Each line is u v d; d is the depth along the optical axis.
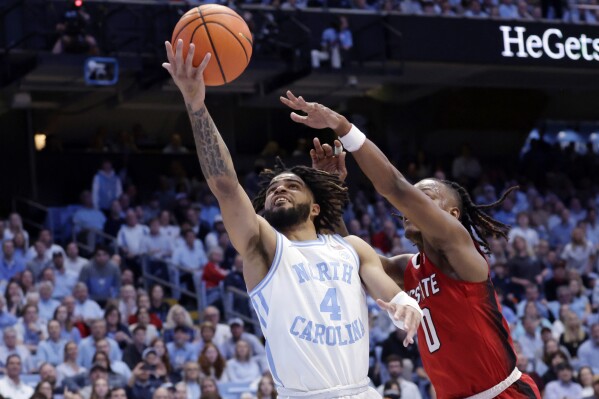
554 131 25.08
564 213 19.52
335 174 4.75
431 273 5.11
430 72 20.47
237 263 15.45
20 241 15.09
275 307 4.24
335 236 4.53
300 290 4.26
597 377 12.84
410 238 5.20
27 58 16.78
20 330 12.69
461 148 22.41
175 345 12.95
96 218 17.69
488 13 20.16
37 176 20.47
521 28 19.53
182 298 16.27
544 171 22.95
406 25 18.89
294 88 19.27
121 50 17.19
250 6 17.95
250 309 15.09
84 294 13.65
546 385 13.30
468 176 21.73
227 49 4.36
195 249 16.58
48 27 16.80
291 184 4.53
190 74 4.13
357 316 4.34
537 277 16.73
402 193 4.64
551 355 13.80
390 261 5.36
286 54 18.03
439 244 4.89
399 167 22.09
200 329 13.47
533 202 20.61
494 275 16.48
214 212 18.45
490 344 5.05
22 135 20.72
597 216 21.00
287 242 4.34
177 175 19.88
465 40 19.22
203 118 4.22
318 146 5.12
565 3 20.19
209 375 12.52
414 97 23.17
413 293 5.19
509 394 5.09
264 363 13.00
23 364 12.19
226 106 22.06
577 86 22.17
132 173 20.56
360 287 4.41
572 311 15.10
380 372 13.25
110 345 12.52
